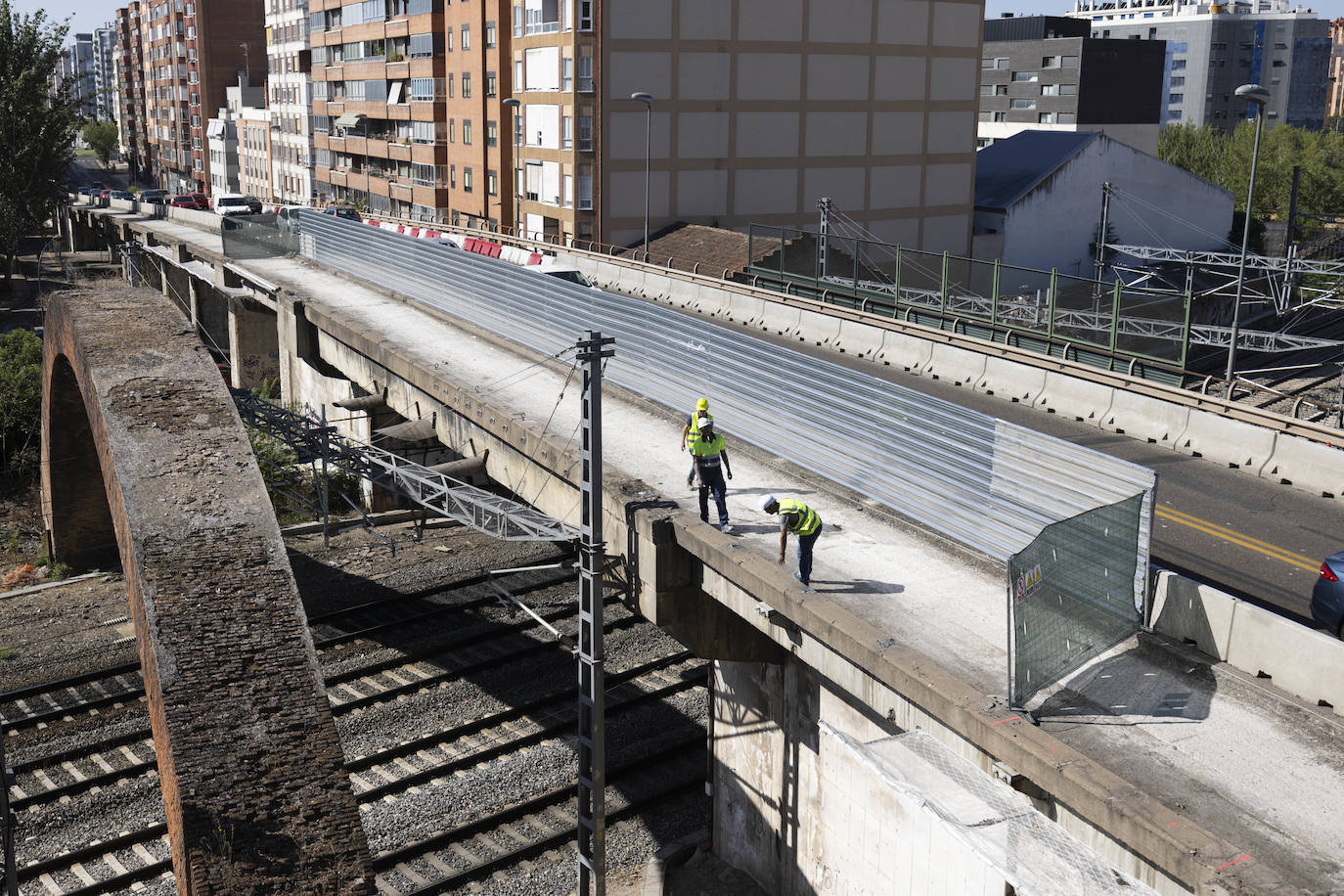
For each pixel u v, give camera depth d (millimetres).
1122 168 69500
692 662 24312
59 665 23891
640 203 57531
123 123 189625
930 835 13719
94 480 31375
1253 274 61500
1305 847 9648
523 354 27797
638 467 19031
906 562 15336
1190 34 152625
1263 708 11875
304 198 99312
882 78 61812
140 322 26188
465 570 28672
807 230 61312
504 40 63062
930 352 31359
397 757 20609
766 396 20234
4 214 80312
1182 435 24156
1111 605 13102
